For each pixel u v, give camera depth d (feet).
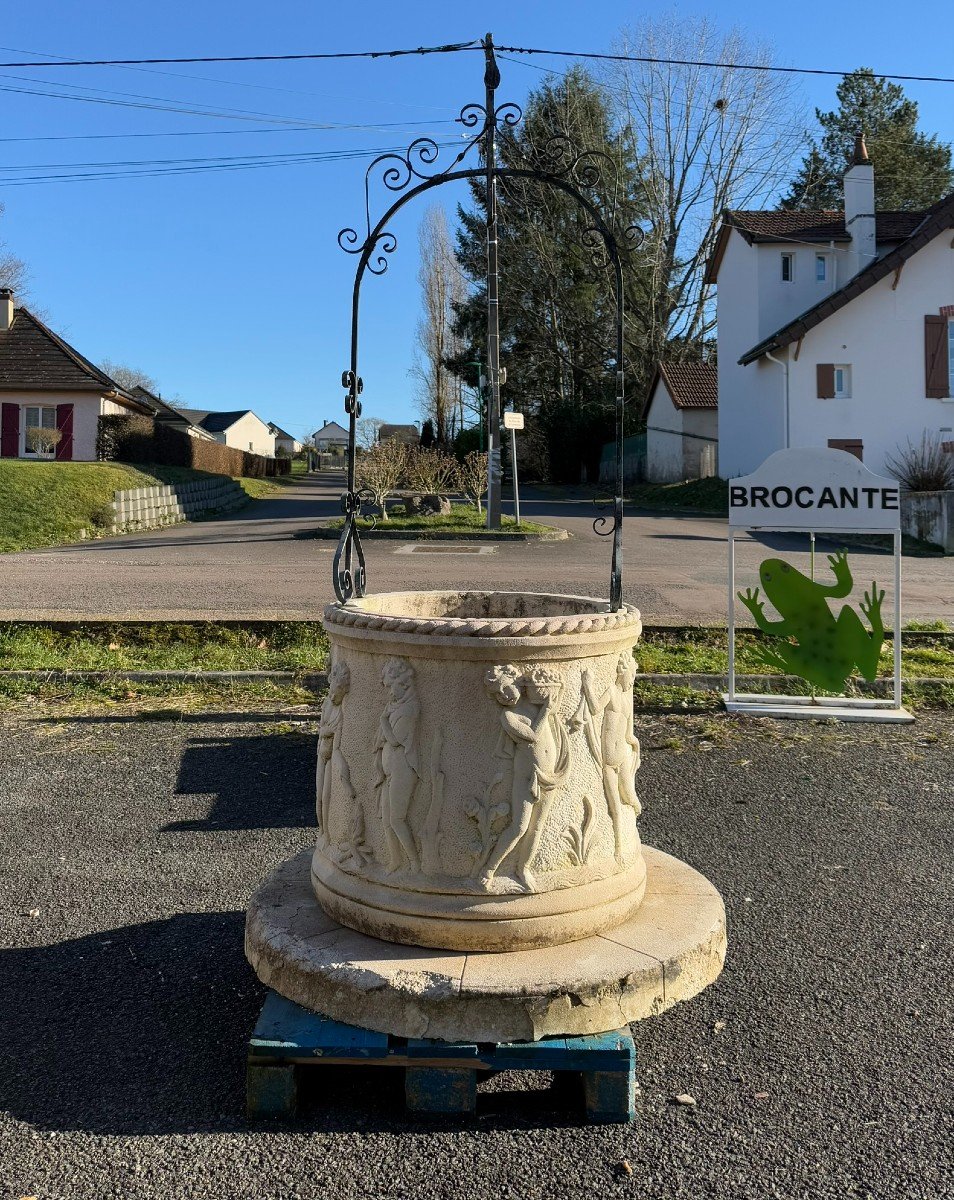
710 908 10.69
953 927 12.40
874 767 19.56
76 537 67.31
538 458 145.89
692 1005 10.50
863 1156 8.13
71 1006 10.51
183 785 18.17
